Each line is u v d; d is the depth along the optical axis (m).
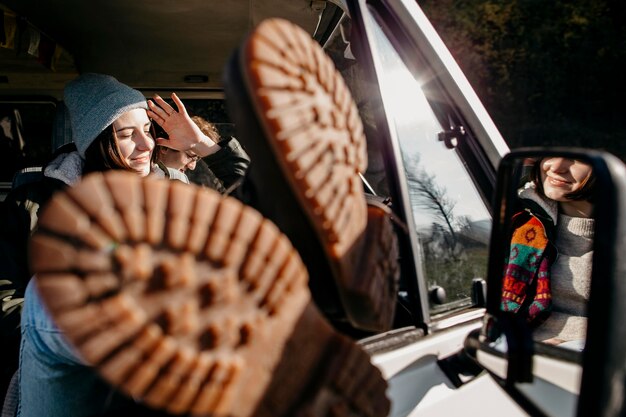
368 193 1.68
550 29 12.73
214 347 0.71
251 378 0.76
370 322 1.02
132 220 0.63
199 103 3.47
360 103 1.65
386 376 1.17
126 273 0.63
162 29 2.88
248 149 0.84
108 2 2.59
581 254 1.97
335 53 2.36
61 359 1.16
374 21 1.55
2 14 2.63
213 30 2.86
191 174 2.83
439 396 1.20
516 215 2.03
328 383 0.87
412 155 1.49
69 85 2.17
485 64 13.12
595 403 0.89
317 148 0.84
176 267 0.66
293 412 0.82
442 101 1.65
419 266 1.31
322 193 0.84
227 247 0.70
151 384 0.68
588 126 12.67
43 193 2.10
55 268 0.60
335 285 0.95
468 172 1.67
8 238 2.00
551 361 1.08
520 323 1.12
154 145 2.33
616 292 0.89
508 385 1.07
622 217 0.91
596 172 0.94
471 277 1.52
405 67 1.59
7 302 1.82
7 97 3.52
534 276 1.98
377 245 1.02
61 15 2.75
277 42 0.80
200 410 0.72
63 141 3.09
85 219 0.61
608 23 12.60
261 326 0.76
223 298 0.71
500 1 12.90
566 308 1.98
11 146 3.62
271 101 0.77
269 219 0.91
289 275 0.78
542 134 12.84
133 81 3.36
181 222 0.66
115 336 0.64
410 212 1.33
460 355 1.28
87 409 1.24
